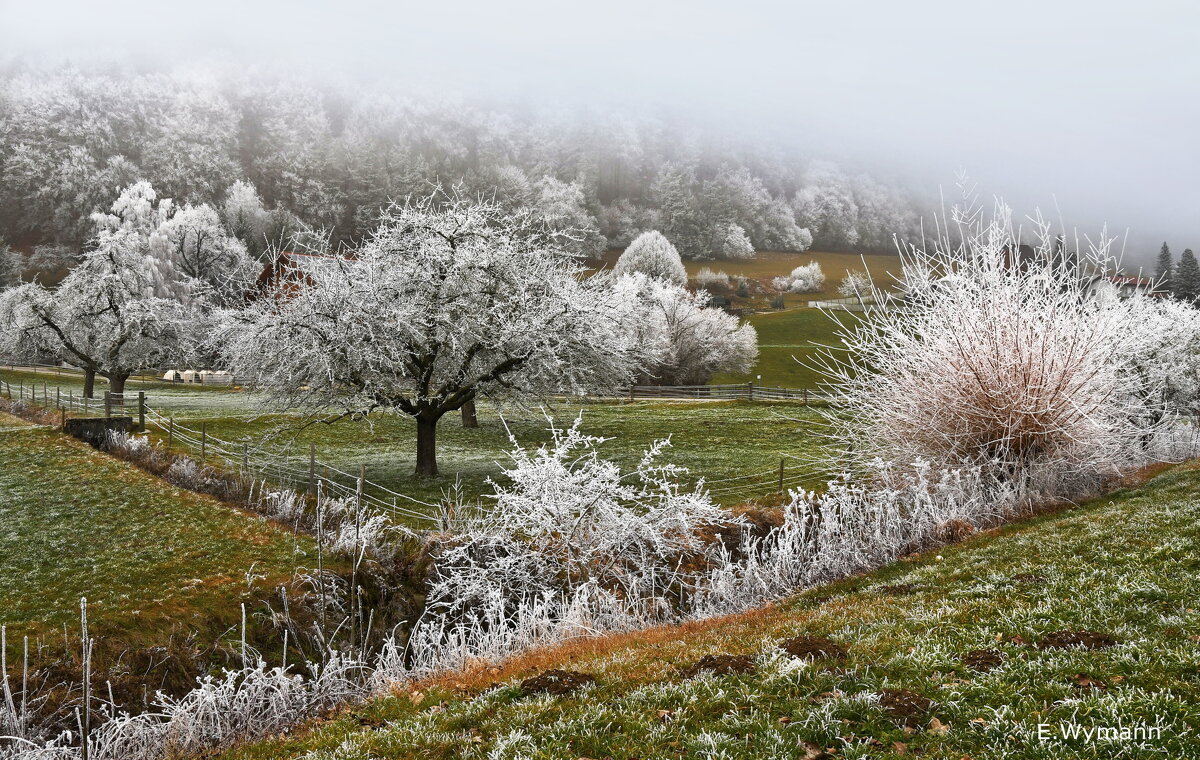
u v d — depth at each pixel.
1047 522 17.50
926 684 8.10
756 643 10.73
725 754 6.79
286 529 18.98
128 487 22.64
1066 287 22.11
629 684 9.41
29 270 128.88
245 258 88.56
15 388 53.81
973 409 20.98
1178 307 33.09
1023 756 6.27
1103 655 8.30
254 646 13.38
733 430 42.06
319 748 8.97
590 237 173.25
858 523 18.22
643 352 31.83
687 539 17.48
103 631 12.65
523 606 14.13
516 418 46.88
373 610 15.12
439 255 27.52
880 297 23.27
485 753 7.72
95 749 9.84
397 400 27.77
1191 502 16.34
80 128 149.25
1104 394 21.05
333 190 165.12
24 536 18.02
